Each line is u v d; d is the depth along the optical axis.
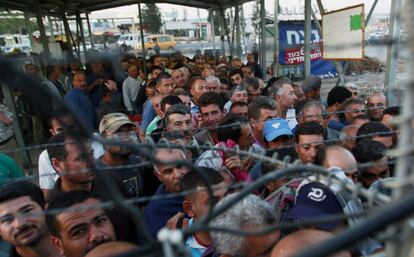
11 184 1.22
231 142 2.04
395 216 0.33
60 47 7.47
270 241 0.86
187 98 3.08
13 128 3.76
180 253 0.40
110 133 1.92
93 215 1.12
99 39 12.06
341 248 0.33
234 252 0.86
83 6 8.90
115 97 4.34
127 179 1.80
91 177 1.36
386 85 2.61
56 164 1.46
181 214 1.39
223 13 9.72
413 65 0.33
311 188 1.00
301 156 1.72
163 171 1.44
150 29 20.94
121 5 9.06
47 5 7.77
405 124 0.35
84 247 1.10
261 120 2.29
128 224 1.35
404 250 0.38
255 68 6.25
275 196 1.32
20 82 0.29
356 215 0.44
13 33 8.79
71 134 0.36
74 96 3.45
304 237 0.79
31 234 1.12
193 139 1.99
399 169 0.37
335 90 2.92
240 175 1.52
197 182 1.16
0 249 1.28
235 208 0.88
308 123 1.75
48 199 1.49
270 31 7.77
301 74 6.43
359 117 2.28
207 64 6.82
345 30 3.36
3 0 5.66
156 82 3.72
